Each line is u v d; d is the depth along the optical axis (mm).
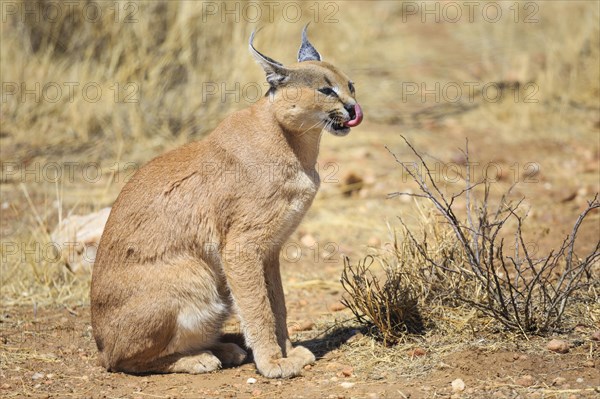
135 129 18672
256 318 10094
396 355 10156
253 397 9305
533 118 21234
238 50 20375
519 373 9312
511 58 25094
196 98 19766
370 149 19547
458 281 11039
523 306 10555
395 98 22703
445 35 27797
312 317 12156
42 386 9977
